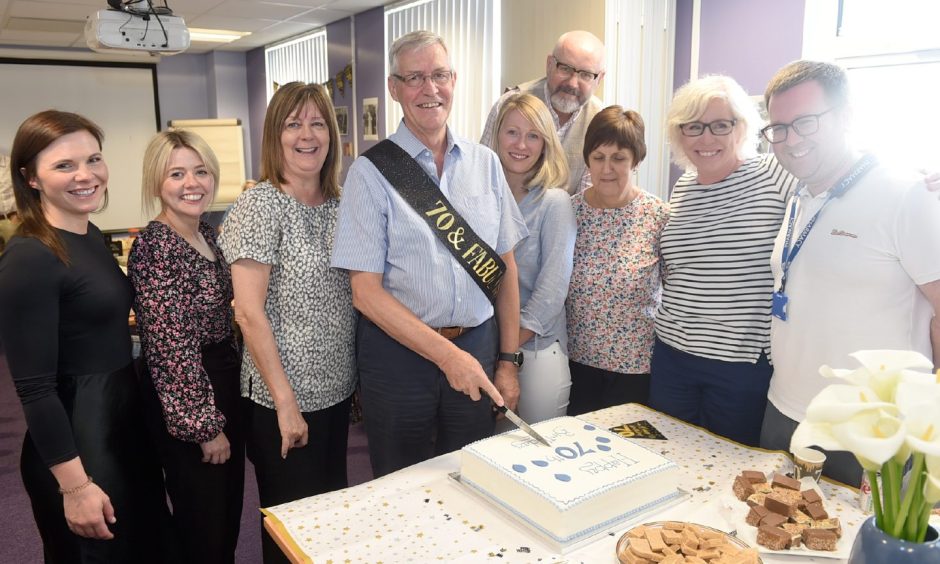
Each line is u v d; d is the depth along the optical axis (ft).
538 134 6.41
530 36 11.62
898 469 2.58
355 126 20.33
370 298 5.29
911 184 4.38
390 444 5.57
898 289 4.50
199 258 5.76
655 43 10.73
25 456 5.21
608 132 6.38
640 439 4.94
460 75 15.57
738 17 10.08
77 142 5.00
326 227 5.86
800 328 4.94
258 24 20.70
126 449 5.37
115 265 5.43
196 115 27.96
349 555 3.50
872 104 9.12
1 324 4.72
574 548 3.54
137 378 5.58
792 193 5.41
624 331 6.77
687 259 6.00
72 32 21.04
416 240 5.36
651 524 3.56
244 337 5.58
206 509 5.84
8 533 8.81
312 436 5.94
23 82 24.36
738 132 5.69
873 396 2.53
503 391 6.00
